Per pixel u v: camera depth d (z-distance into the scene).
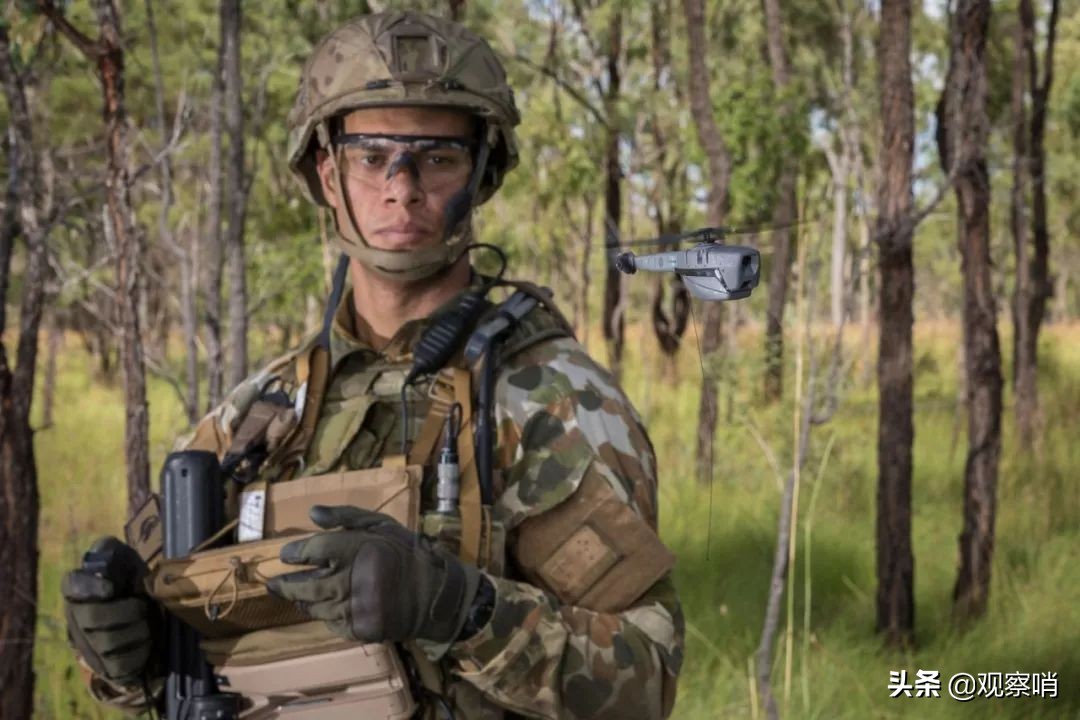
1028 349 9.77
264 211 7.88
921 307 24.28
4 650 3.70
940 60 14.20
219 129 4.25
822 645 5.15
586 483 1.39
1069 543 6.85
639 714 1.33
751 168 7.72
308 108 1.53
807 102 8.39
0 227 3.64
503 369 1.44
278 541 1.32
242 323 4.14
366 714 1.35
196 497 1.43
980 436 5.83
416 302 1.55
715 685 4.66
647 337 12.20
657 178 11.84
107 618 1.37
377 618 1.15
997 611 5.76
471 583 1.24
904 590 5.53
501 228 10.26
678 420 11.07
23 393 3.70
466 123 1.52
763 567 6.29
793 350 3.92
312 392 1.54
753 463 7.47
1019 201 10.32
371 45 1.49
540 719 1.41
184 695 1.41
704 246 1.05
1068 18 16.25
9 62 3.68
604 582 1.37
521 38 10.66
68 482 8.74
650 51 12.60
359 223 1.52
